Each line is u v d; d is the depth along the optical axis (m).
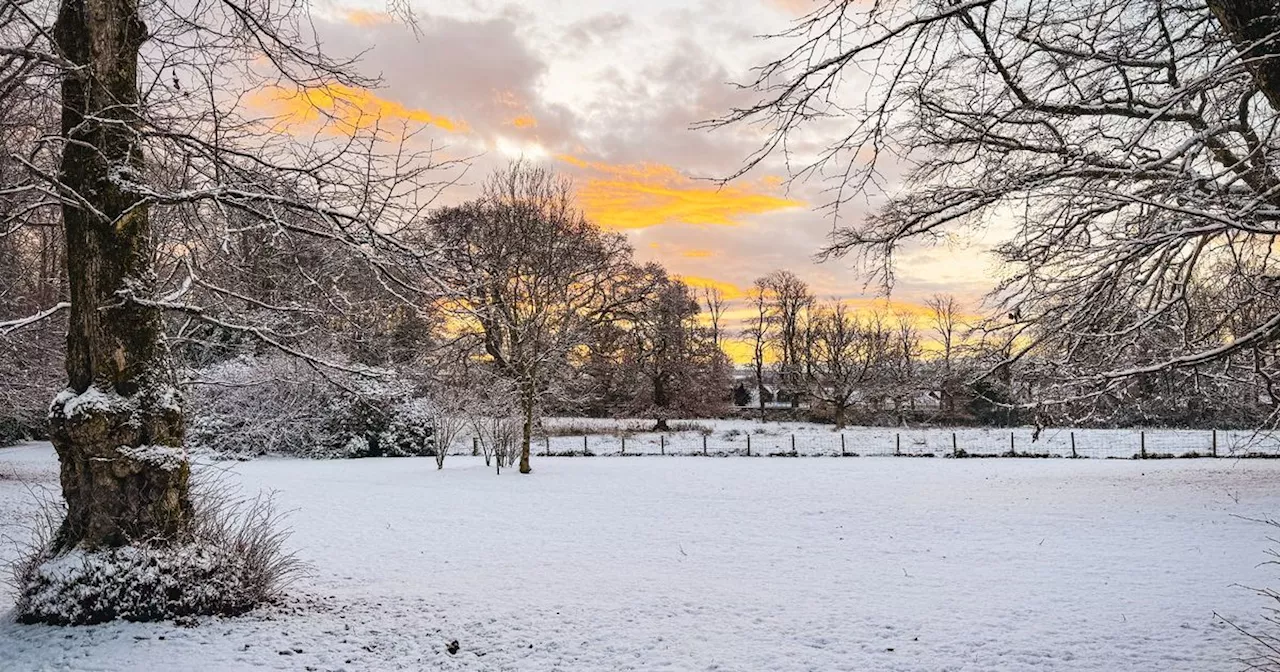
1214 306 6.97
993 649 6.00
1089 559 9.49
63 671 5.15
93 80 6.19
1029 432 31.55
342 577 8.54
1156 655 5.80
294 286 7.40
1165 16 6.16
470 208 19.88
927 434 32.38
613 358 37.38
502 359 21.59
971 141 6.37
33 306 12.95
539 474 20.62
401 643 6.06
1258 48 3.70
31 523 11.05
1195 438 28.56
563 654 5.91
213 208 6.86
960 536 11.27
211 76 6.24
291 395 24.31
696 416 41.53
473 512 13.76
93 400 6.10
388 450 26.50
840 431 35.94
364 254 6.30
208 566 6.39
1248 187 5.29
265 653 5.63
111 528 6.15
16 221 6.86
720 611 7.16
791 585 8.26
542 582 8.39
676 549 10.40
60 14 6.34
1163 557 9.52
